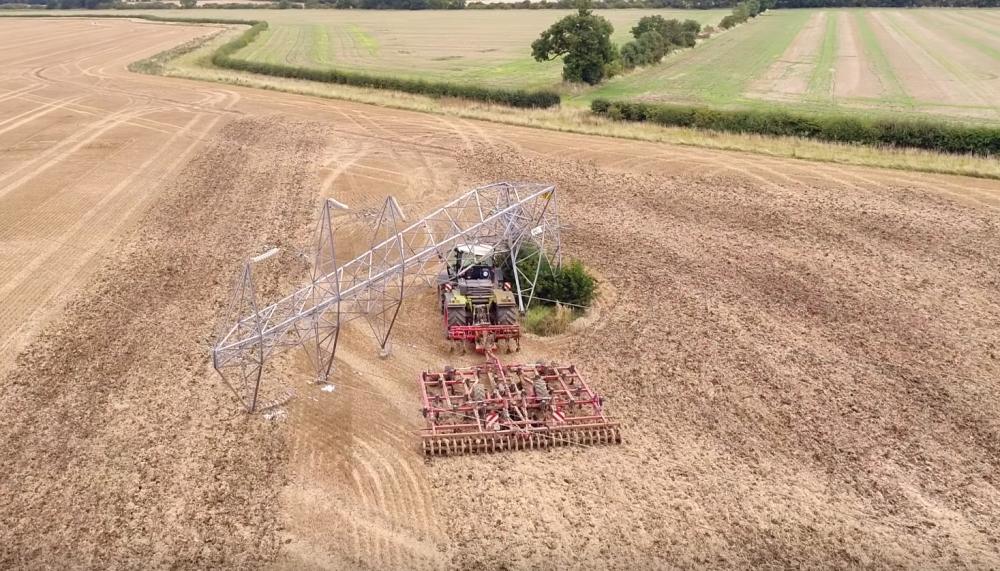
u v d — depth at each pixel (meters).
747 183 42.09
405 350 24.31
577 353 24.25
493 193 37.66
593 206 38.69
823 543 16.39
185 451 19.16
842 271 30.98
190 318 26.44
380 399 21.56
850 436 20.20
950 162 43.91
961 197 39.28
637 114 55.00
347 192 40.78
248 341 20.48
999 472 18.89
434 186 41.69
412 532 16.45
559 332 25.61
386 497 17.56
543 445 19.44
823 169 44.28
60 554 15.75
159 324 25.98
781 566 15.72
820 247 33.47
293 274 30.20
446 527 16.61
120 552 15.82
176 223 36.12
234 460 18.83
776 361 23.92
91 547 15.95
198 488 17.80
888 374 23.30
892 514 17.36
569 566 15.49
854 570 15.69
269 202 39.25
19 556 15.68
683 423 20.61
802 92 69.19
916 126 46.16
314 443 19.55
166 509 17.09
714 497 17.72
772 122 50.28
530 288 27.28
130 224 35.97
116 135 53.47
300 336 22.94
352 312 24.23
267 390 21.94
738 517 17.08
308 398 21.58
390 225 35.28
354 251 32.53
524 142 51.00
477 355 24.08
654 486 18.03
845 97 66.12
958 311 27.50
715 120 51.94
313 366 23.28
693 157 47.16
